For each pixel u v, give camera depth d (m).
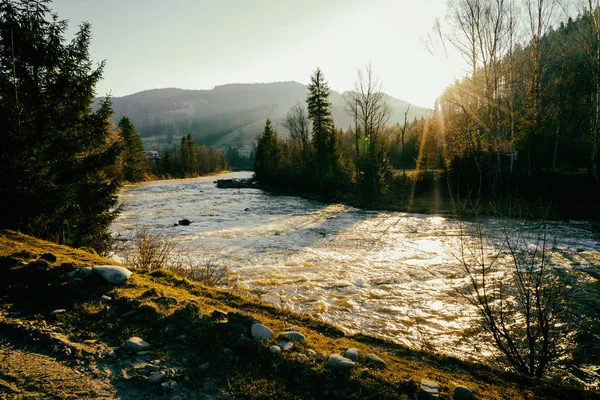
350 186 36.97
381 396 3.04
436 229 18.28
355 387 3.15
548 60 27.00
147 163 76.81
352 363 3.51
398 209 26.83
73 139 9.59
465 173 26.77
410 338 6.23
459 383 3.45
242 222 21.44
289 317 5.09
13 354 3.45
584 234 14.34
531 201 20.86
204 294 5.78
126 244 13.95
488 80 24.31
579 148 27.20
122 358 3.51
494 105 23.75
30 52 9.10
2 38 8.73
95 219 10.36
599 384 4.61
